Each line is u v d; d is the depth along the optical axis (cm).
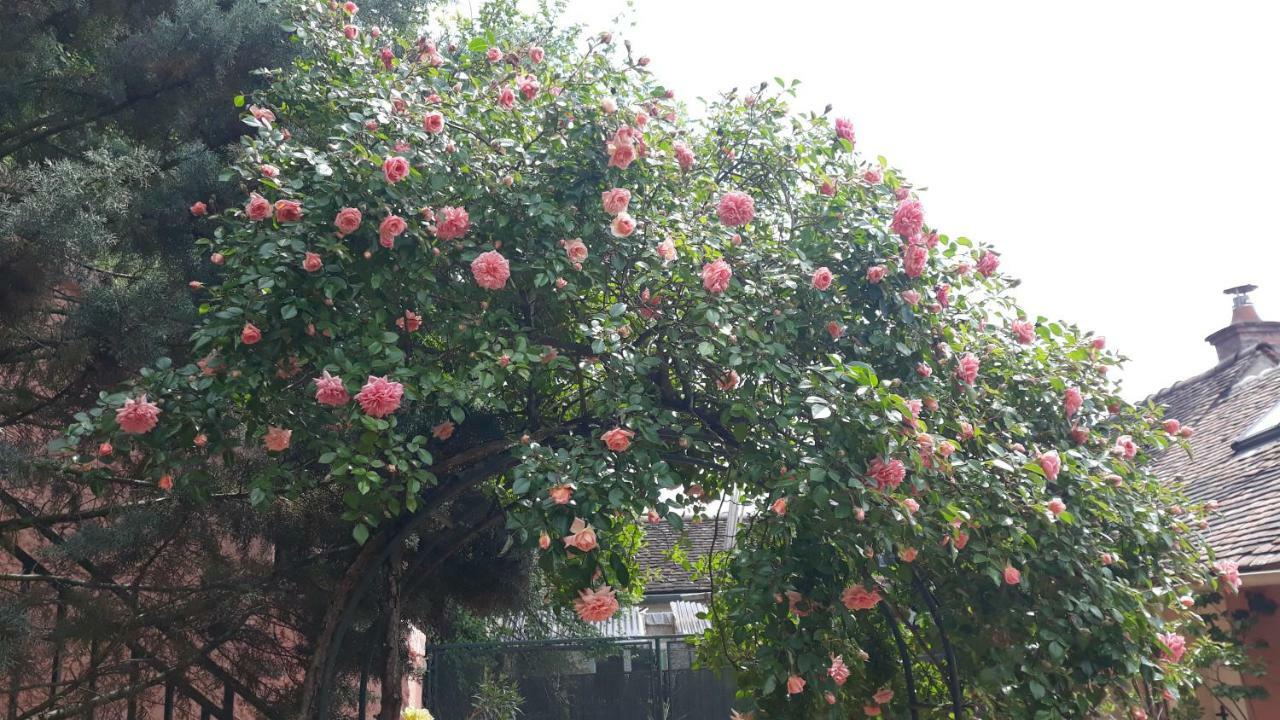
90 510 429
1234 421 850
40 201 350
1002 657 321
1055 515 317
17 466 361
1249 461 728
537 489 277
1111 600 328
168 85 449
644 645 862
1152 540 392
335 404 277
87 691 420
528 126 352
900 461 293
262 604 458
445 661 824
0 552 434
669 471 291
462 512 502
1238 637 548
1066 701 329
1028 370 394
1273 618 575
